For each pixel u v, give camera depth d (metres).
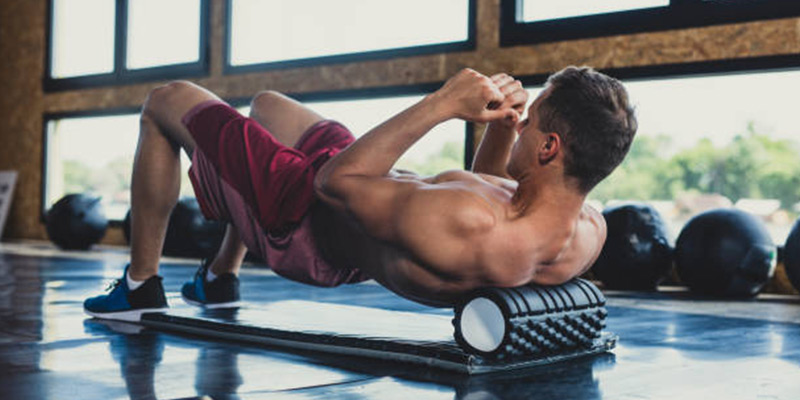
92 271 4.53
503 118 1.72
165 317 2.30
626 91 1.67
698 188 11.91
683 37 4.90
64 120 8.61
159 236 2.39
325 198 1.78
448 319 2.39
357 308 2.65
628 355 2.08
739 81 4.95
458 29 5.90
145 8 7.86
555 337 1.88
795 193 11.68
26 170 8.70
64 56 8.61
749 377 1.83
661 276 4.53
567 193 1.70
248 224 2.05
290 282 4.19
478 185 1.72
